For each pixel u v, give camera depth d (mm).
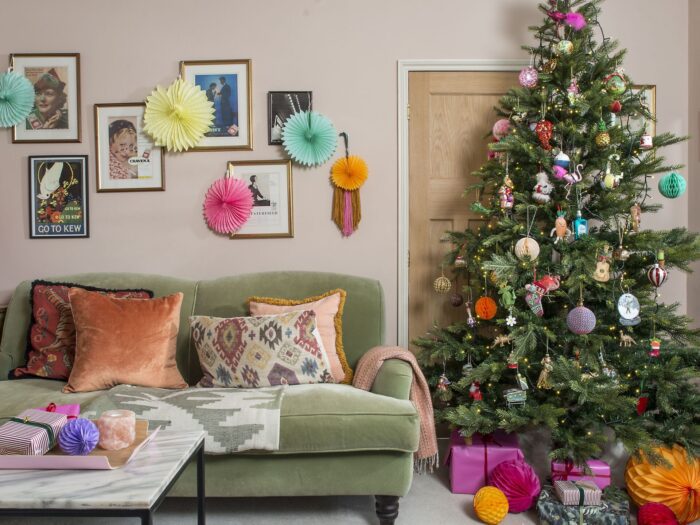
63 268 3119
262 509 2328
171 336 2576
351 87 3074
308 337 2453
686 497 2174
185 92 3012
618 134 2439
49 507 1254
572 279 2311
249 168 3082
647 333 2480
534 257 2355
